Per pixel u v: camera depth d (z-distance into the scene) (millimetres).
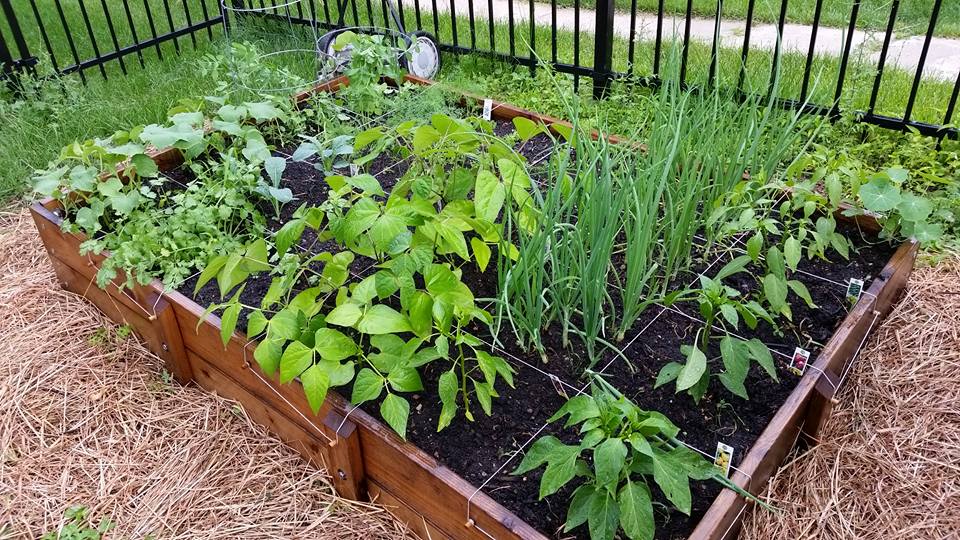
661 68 4719
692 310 2611
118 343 3002
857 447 2395
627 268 2367
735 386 2191
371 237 2203
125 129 4273
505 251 2342
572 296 2486
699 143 2734
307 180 3459
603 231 2238
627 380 2355
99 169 3197
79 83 4734
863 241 2918
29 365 2900
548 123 3604
